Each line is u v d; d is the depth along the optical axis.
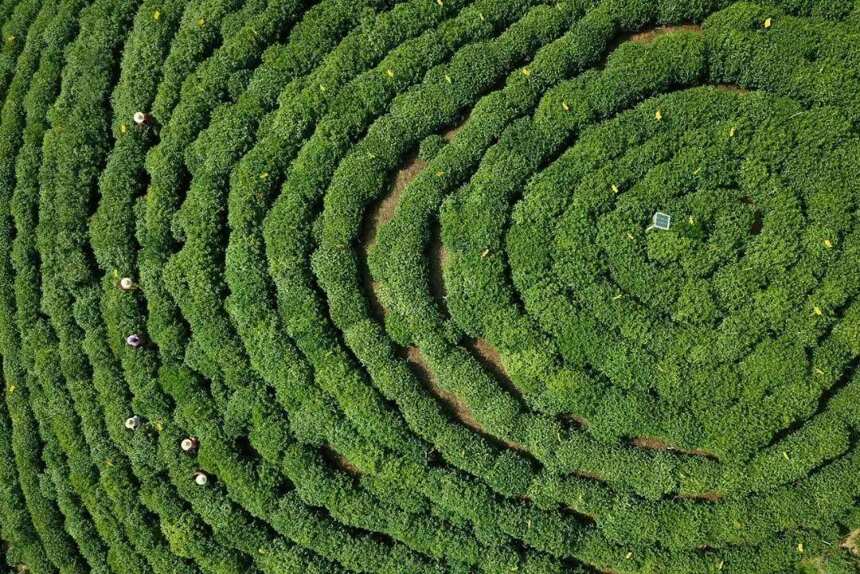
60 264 22.83
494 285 21.45
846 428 20.72
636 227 21.20
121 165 22.80
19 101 23.89
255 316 21.98
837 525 20.78
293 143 22.38
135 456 22.33
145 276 22.47
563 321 21.38
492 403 21.45
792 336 20.92
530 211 21.53
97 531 22.84
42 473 23.08
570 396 21.31
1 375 23.62
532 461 21.78
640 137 21.39
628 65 21.44
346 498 21.70
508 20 22.45
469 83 22.05
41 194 23.12
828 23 21.17
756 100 21.09
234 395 22.06
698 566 20.92
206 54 23.17
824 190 20.77
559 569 21.33
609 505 21.23
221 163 22.31
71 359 22.70
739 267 21.03
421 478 21.59
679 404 21.25
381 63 22.41
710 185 21.17
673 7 21.72
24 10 24.28
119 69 23.66
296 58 22.61
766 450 20.98
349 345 21.94
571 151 21.61
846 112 20.88
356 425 21.83
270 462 22.11
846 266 20.67
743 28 21.28
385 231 21.89
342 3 22.72
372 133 22.17
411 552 21.75
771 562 20.81
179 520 22.12
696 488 20.98
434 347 21.67
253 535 22.02
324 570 21.77
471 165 21.92
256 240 22.09
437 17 22.45
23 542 23.17
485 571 21.42
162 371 22.31
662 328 21.22
